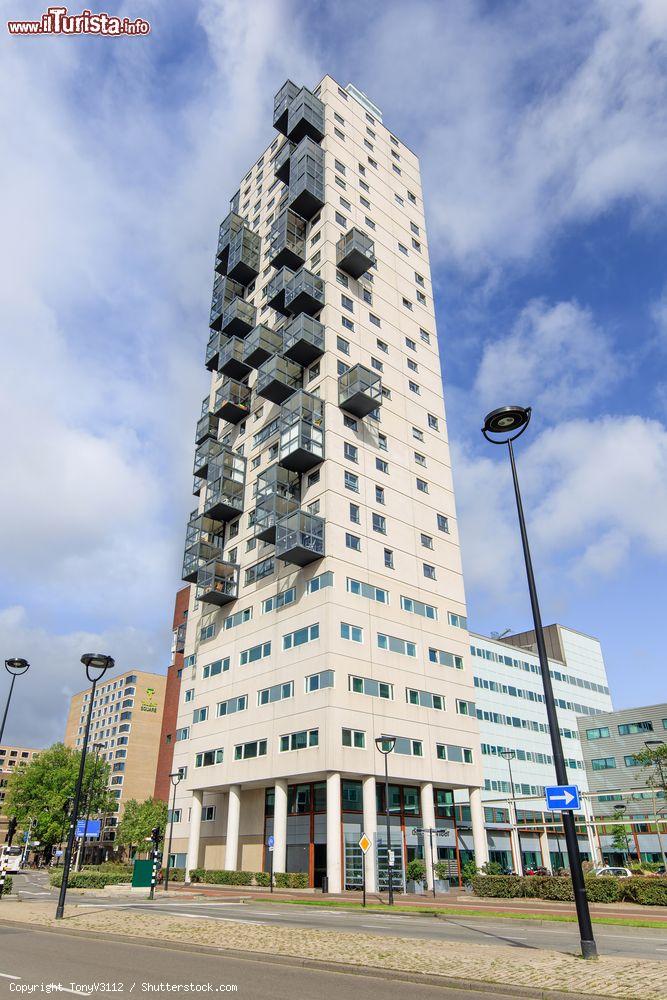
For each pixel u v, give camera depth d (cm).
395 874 4397
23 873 8481
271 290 6094
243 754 4803
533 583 1698
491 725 7638
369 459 5316
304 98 6384
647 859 6350
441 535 5669
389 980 1146
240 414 6247
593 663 9662
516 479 1859
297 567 4922
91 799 9331
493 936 1841
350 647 4512
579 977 1066
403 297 6425
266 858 4694
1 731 3172
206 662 5575
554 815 7244
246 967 1270
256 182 7562
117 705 14200
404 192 7069
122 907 2669
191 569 5903
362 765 4259
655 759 5928
